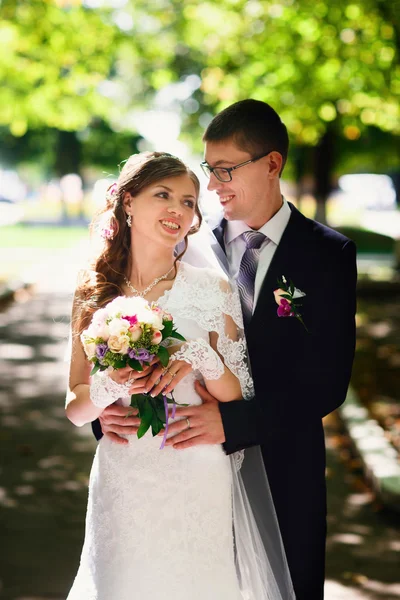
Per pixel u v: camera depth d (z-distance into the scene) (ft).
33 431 27.71
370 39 44.62
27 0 52.65
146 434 10.91
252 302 11.93
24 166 220.23
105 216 11.45
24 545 18.33
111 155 170.09
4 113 64.23
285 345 11.71
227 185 11.72
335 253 11.85
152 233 11.00
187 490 10.84
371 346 43.27
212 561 10.87
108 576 10.80
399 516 20.54
